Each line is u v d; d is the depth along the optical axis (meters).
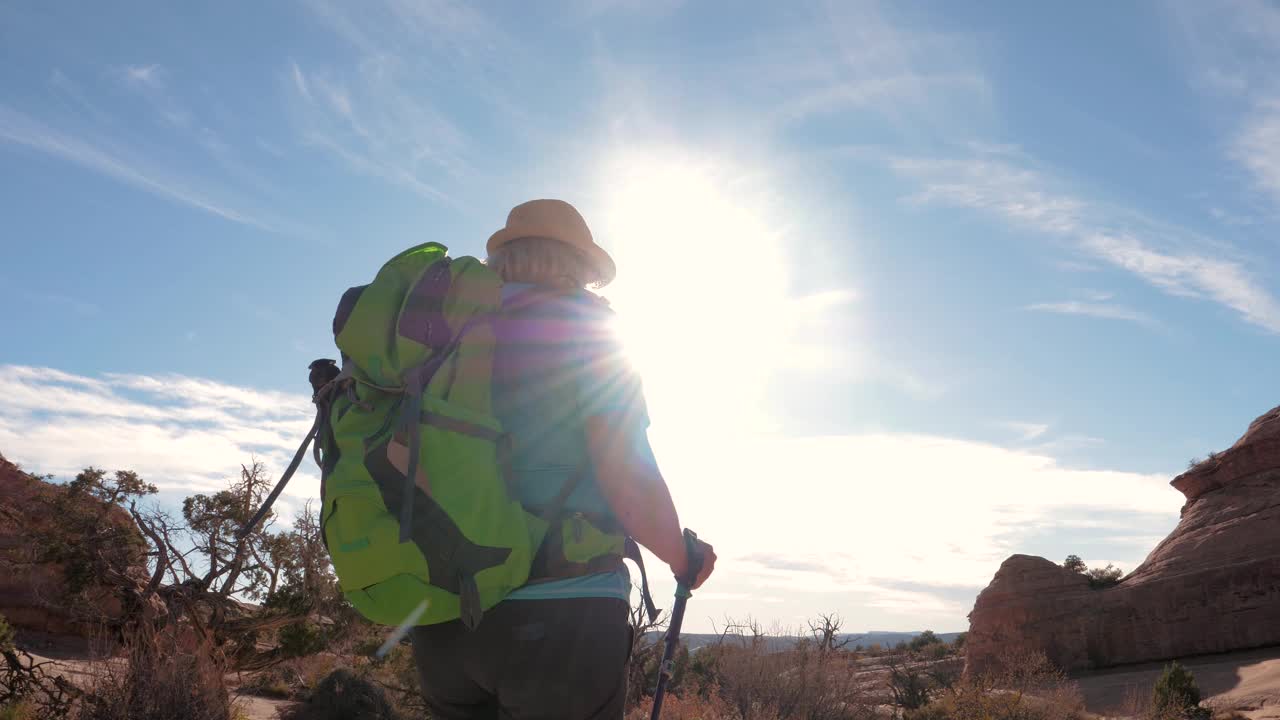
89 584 20.55
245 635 22.52
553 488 1.31
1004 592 56.34
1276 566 49.59
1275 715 30.58
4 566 23.61
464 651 1.32
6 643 13.44
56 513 22.88
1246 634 48.72
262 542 22.23
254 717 19.08
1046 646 53.38
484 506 1.20
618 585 1.35
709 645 17.30
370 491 1.20
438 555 1.19
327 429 1.31
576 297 1.38
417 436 1.19
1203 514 56.69
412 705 22.62
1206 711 32.03
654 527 1.34
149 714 11.58
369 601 1.25
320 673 25.50
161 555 21.42
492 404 1.33
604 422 1.32
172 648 12.91
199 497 22.09
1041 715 22.08
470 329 1.29
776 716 14.98
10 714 12.38
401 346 1.25
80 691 12.15
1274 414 57.44
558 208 1.50
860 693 17.34
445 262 1.34
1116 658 51.78
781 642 17.25
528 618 1.26
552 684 1.27
